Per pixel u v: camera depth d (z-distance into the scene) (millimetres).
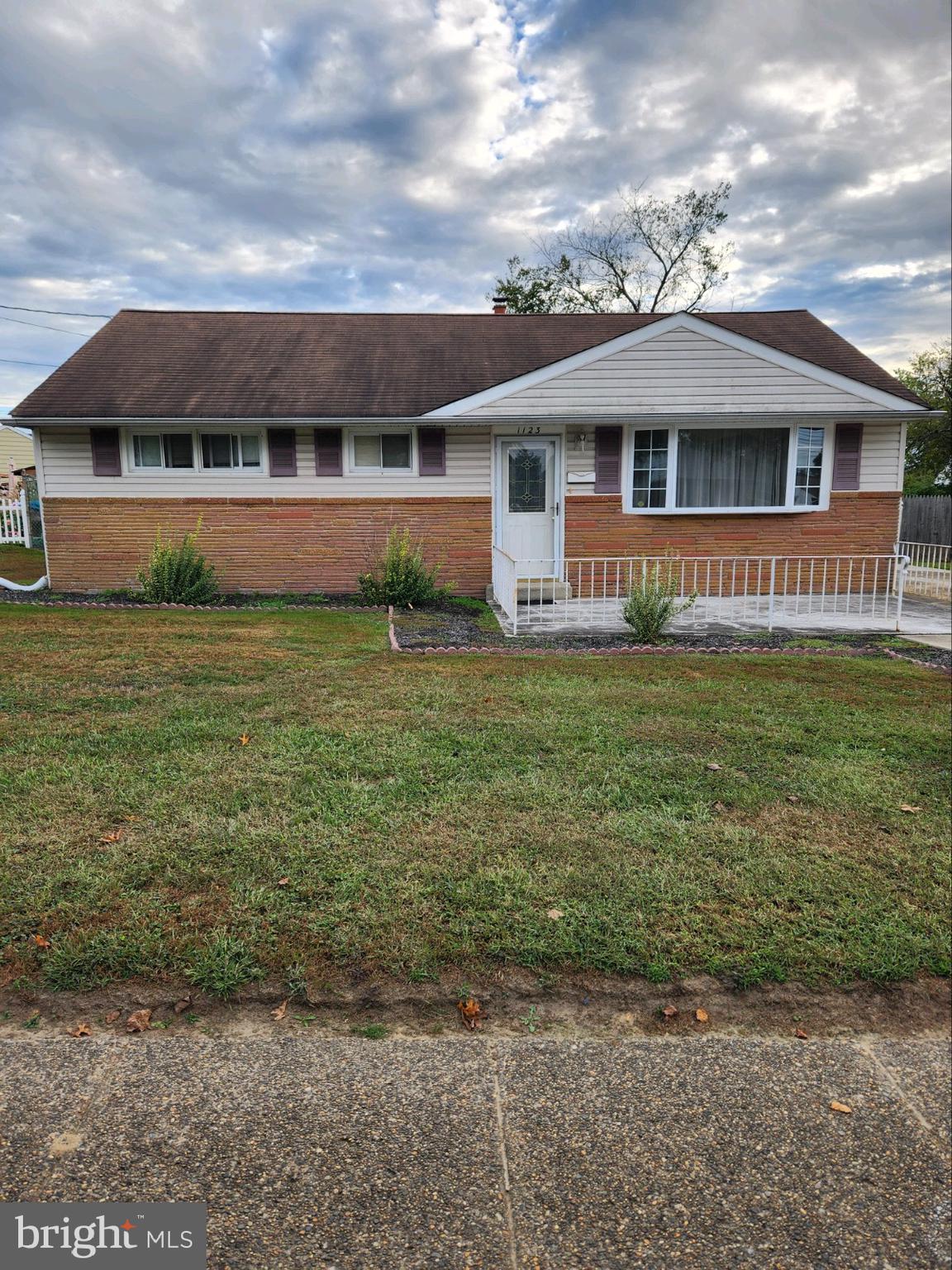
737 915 3096
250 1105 2168
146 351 13078
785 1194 1967
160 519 11852
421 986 2652
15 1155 1976
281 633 8570
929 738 5254
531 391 11484
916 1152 2111
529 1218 1867
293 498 11906
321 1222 1831
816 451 12023
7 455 34688
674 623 9930
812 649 8367
